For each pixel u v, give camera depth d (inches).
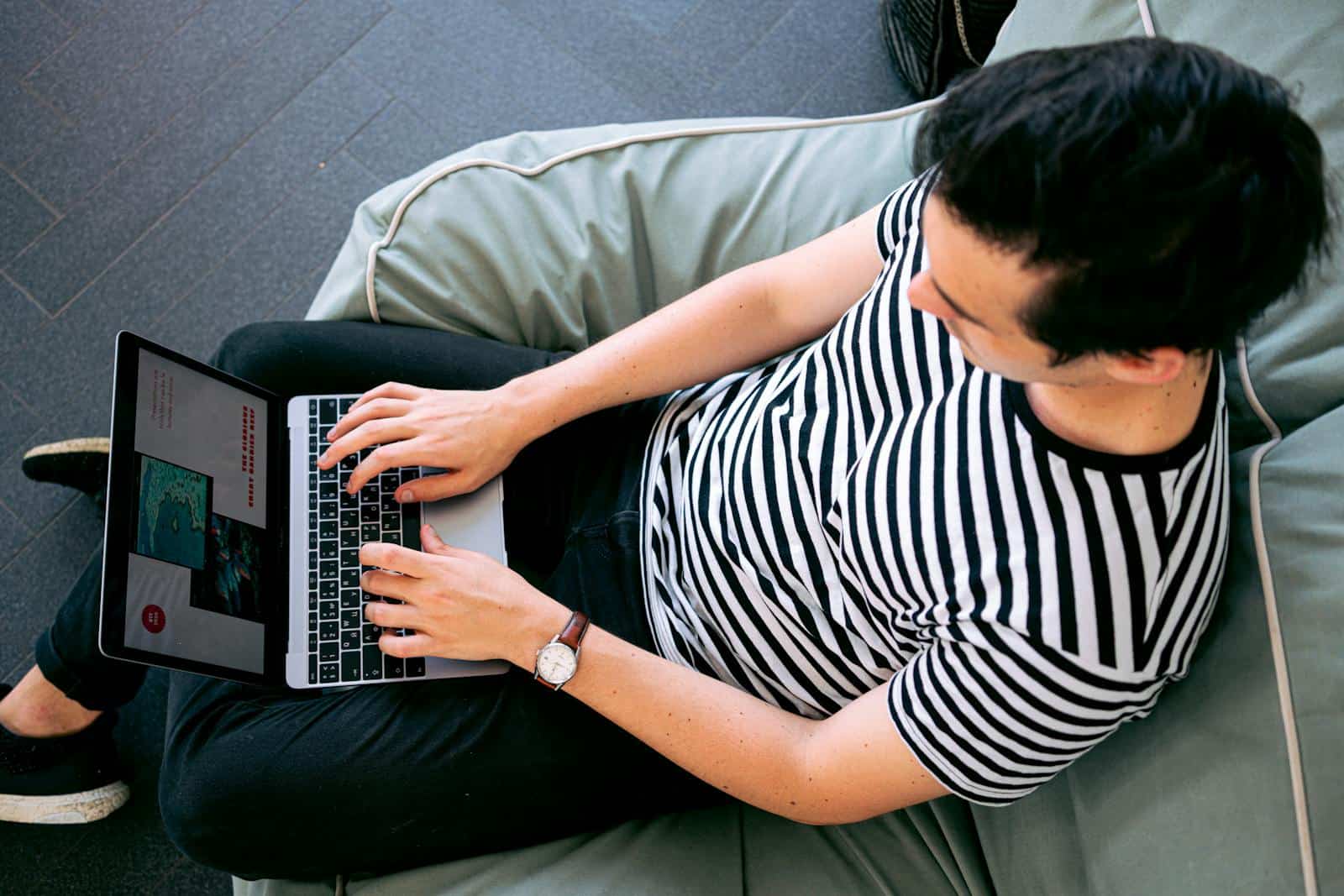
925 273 25.0
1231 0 36.8
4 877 56.4
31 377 65.4
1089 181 20.1
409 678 40.1
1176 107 20.0
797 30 74.9
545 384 42.5
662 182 51.7
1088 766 35.9
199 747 39.8
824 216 50.9
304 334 45.1
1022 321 23.0
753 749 35.0
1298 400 33.3
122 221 68.7
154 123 70.9
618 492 44.7
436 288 49.1
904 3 66.5
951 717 30.3
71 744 54.0
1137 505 26.8
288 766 38.5
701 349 41.5
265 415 43.5
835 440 34.3
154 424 39.4
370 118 71.7
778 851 40.7
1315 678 29.5
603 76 73.4
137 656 35.7
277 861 39.4
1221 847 30.9
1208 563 28.3
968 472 29.1
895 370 32.8
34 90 71.1
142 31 72.6
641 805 41.1
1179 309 21.7
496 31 73.8
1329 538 30.1
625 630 42.3
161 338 66.9
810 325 41.1
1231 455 34.3
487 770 39.0
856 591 34.0
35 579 61.8
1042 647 28.1
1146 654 28.1
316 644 40.5
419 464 41.0
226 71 72.0
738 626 37.9
